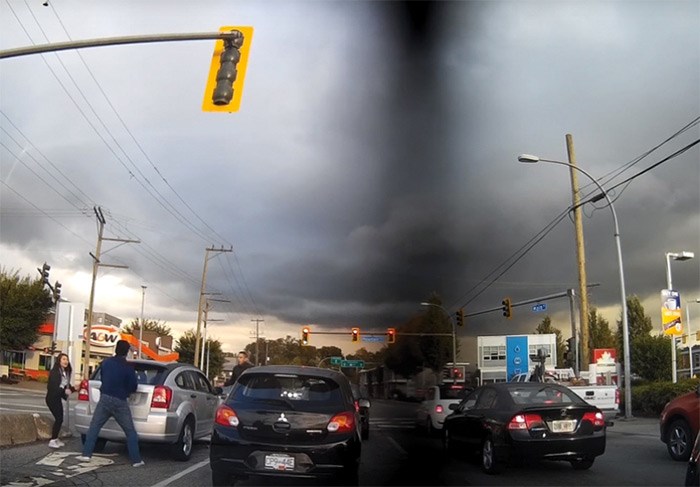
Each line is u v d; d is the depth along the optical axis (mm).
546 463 11984
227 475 8328
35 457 11188
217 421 8398
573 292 31500
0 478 9320
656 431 18375
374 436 18203
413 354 57688
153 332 96438
